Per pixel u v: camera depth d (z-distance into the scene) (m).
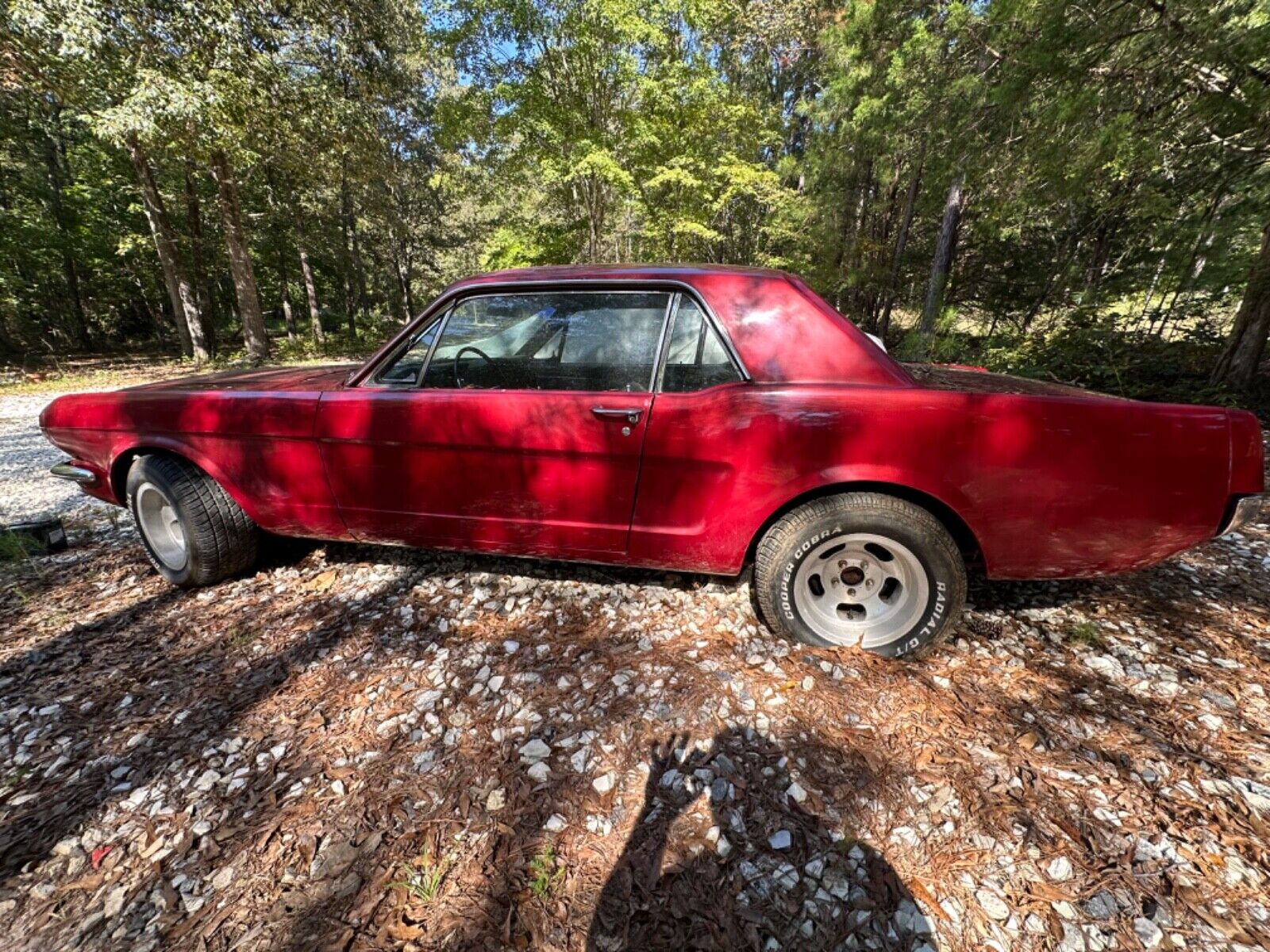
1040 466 1.79
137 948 1.20
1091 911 1.20
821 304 2.05
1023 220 8.90
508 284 2.25
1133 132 4.98
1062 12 4.65
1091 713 1.77
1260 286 6.24
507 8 10.31
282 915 1.25
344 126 12.54
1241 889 1.23
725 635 2.23
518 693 1.95
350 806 1.53
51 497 4.57
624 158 11.88
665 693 1.92
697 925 1.20
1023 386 2.06
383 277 33.75
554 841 1.40
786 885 1.28
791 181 16.22
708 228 12.70
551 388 2.22
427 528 2.44
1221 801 1.45
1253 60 3.96
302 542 3.22
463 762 1.66
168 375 13.52
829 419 1.90
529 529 2.31
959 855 1.33
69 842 1.45
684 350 2.10
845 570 2.12
